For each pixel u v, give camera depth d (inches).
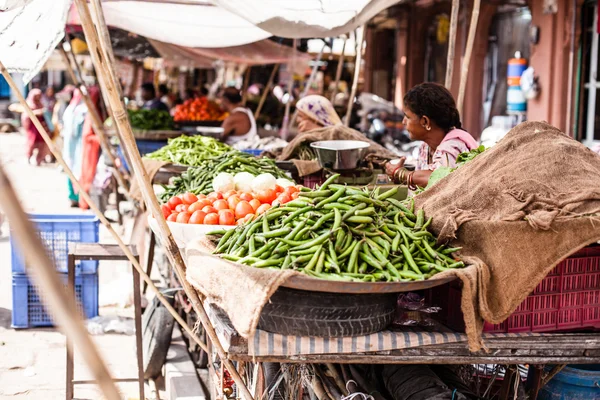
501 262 101.0
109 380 37.4
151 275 288.0
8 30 179.8
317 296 94.3
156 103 509.4
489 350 103.4
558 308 110.3
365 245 101.5
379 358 99.0
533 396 114.4
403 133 482.9
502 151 118.3
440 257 103.3
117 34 441.7
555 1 331.3
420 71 506.0
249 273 92.5
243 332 87.9
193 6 289.9
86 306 224.8
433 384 108.3
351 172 188.4
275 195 144.6
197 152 240.1
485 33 410.6
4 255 317.4
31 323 222.2
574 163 111.5
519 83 346.3
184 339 206.7
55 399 169.6
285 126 439.5
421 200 120.2
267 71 640.4
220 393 136.8
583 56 333.4
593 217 102.8
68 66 305.4
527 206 105.4
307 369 113.3
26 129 653.3
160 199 185.6
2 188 34.2
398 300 116.7
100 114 422.6
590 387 116.3
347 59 612.4
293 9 201.8
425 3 481.4
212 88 692.7
